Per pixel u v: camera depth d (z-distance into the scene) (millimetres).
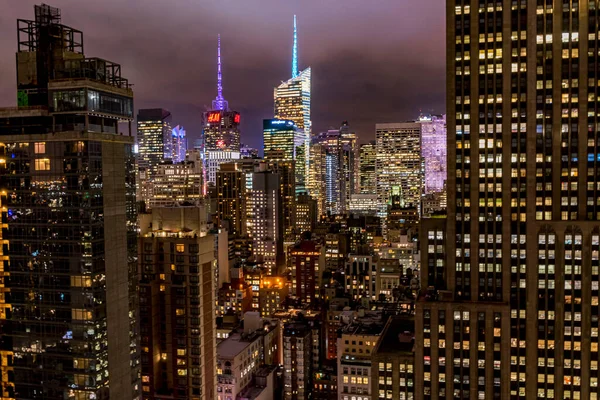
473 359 179250
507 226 180250
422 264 192125
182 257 194375
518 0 177250
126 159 165375
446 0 183000
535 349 178125
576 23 174250
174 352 197500
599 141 174750
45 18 161250
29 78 158875
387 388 185750
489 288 182875
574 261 174875
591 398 175750
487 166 181750
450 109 184375
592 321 174750
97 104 155125
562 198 177125
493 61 180250
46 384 155625
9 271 156875
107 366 156250
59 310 153125
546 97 176875
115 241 159625
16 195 154625
